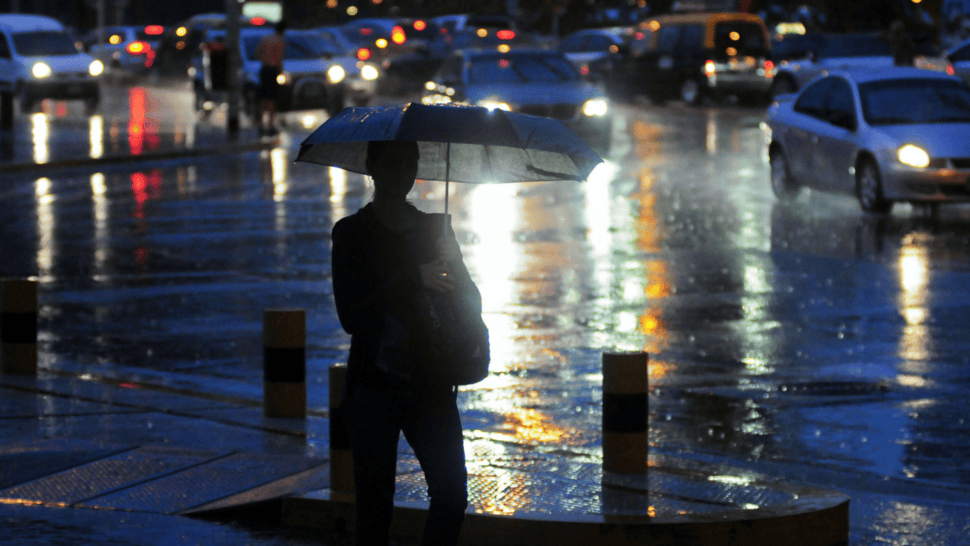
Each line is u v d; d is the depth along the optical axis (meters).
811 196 46.62
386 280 10.65
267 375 18.97
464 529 13.52
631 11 153.25
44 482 15.36
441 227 10.86
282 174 54.38
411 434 11.03
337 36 94.81
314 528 14.19
